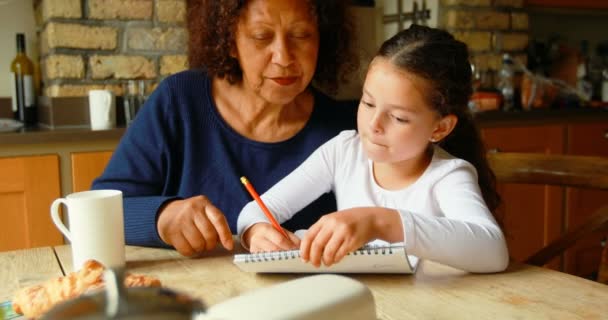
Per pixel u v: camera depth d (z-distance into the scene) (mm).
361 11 2383
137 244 931
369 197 993
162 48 2291
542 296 675
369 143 892
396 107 847
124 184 1122
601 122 2752
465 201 863
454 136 1081
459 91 915
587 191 2691
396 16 2840
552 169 1208
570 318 606
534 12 3059
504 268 772
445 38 916
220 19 1082
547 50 3070
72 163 1869
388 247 726
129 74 2250
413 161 963
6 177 1783
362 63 1328
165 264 839
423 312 629
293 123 1224
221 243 940
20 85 2250
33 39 2400
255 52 1041
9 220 1810
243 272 794
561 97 2848
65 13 2119
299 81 1072
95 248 797
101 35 2186
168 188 1192
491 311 629
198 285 740
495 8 2773
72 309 286
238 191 1174
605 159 1151
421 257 759
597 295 676
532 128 2537
